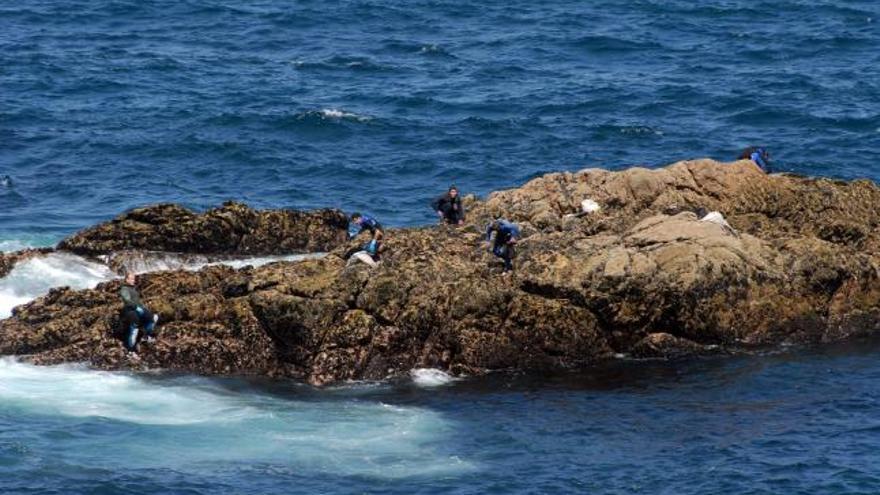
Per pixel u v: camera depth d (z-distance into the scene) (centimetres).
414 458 12506
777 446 12756
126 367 14300
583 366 14650
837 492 11888
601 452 12669
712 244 15188
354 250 15412
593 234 16438
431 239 15950
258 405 13625
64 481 11831
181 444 12688
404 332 14425
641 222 15838
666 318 14838
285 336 14350
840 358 14825
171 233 17075
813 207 16712
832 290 15400
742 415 13450
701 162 17275
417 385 14212
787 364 14662
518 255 15525
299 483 11969
